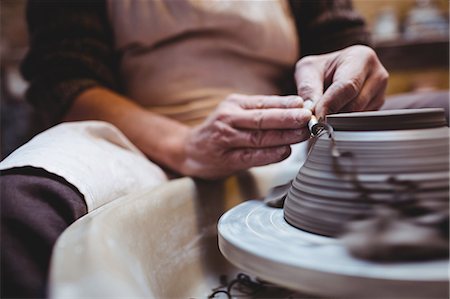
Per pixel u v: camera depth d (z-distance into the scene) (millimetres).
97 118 764
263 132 543
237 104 590
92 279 247
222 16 817
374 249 272
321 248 312
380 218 290
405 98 773
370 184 325
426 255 269
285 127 510
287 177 682
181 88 841
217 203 606
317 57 581
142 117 751
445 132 344
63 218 409
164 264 457
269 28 853
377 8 2127
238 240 349
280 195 453
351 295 265
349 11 1006
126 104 789
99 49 877
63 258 279
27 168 445
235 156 580
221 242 375
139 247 407
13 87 1814
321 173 361
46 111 832
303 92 524
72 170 469
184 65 839
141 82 871
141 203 454
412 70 1930
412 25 1974
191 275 510
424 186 310
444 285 248
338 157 353
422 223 283
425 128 347
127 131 735
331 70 546
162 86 849
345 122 366
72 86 806
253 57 860
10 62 1815
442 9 2053
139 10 844
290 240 339
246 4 830
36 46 875
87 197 451
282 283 297
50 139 537
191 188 577
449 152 329
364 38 989
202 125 631
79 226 347
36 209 385
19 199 386
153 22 835
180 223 522
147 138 715
